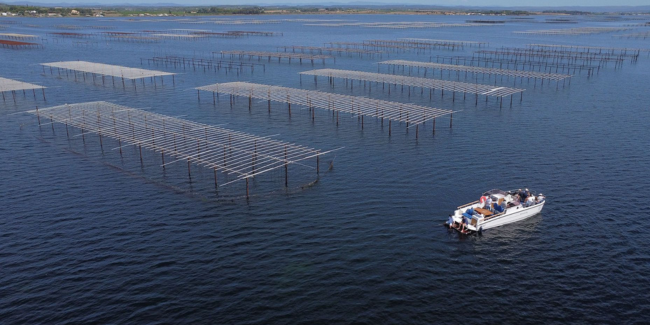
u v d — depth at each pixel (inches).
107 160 3344.0
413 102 5275.6
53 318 1759.4
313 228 2434.8
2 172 3100.4
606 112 4847.4
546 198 2802.7
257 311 1814.7
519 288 1975.9
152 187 2903.5
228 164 3240.7
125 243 2262.6
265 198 2773.1
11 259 2113.7
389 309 1836.9
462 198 2787.9
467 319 1792.6
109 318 1764.3
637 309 1857.8
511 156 3501.5
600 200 2780.5
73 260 2117.4
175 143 3501.5
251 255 2180.1
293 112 4783.5
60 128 4099.4
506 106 5098.4
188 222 2479.1
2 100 5132.9
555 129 4217.5
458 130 4168.3
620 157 3496.6
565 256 2207.2
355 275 2043.6
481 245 2298.2
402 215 2578.7
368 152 3570.4
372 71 7524.6
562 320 1796.3
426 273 2066.9
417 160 3400.6
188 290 1927.9
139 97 5438.0
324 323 1760.6
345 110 4407.0
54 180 2987.2
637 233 2406.5
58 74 6904.5
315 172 3169.3
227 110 4852.4
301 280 2003.0
